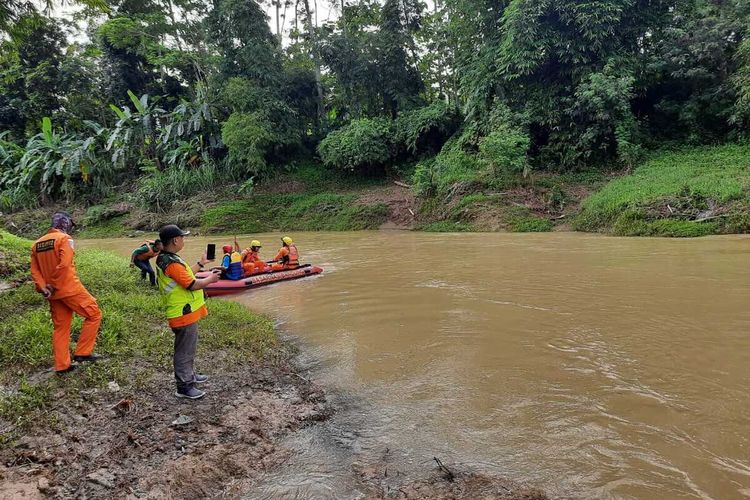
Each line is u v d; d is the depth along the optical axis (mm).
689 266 9094
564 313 6477
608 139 20062
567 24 19578
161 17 28562
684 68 19688
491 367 4773
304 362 5266
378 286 8922
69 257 4344
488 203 19188
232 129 24938
